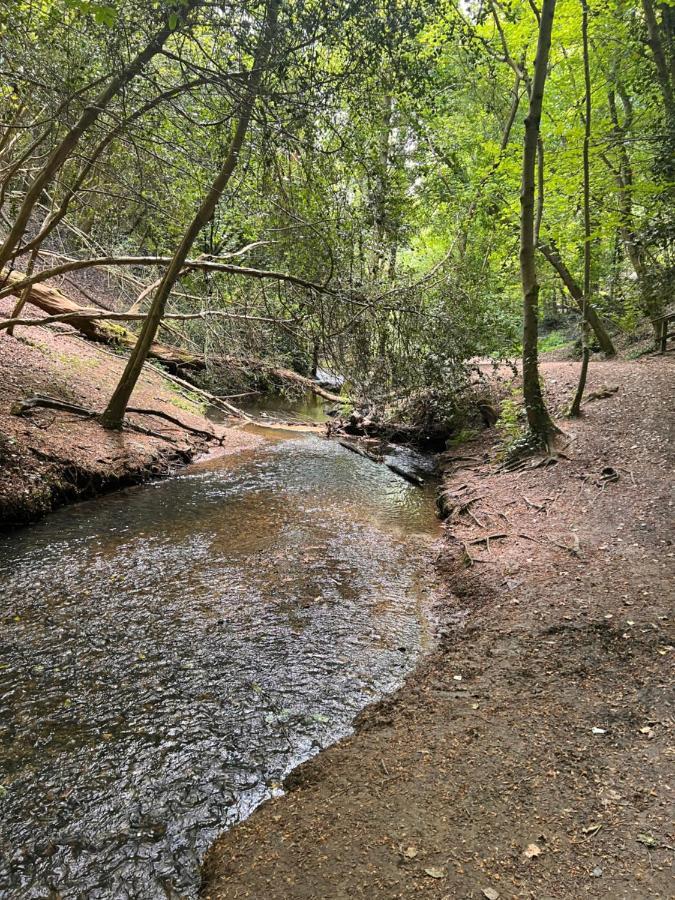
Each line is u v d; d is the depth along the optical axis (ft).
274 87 20.20
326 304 32.71
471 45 34.55
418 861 8.96
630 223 41.04
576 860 8.64
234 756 12.54
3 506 23.67
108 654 16.07
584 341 35.65
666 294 42.70
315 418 64.03
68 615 17.90
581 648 15.01
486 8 35.19
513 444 34.50
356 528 28.12
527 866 8.64
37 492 25.64
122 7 16.37
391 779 11.12
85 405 35.83
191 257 38.06
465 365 40.47
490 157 46.93
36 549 22.38
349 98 23.12
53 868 9.70
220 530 26.30
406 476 38.96
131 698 14.29
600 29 38.70
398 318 35.24
